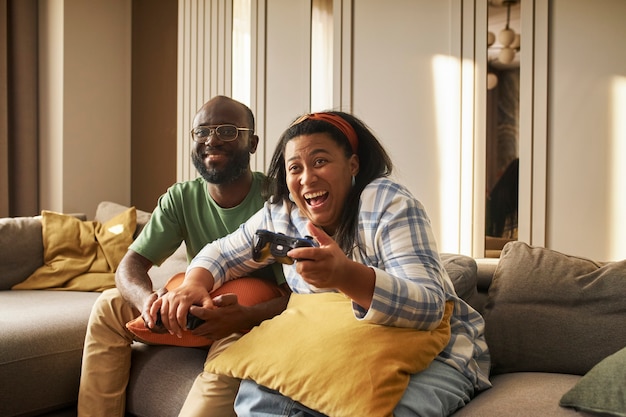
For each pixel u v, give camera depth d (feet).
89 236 9.79
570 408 4.03
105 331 5.43
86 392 5.37
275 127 10.96
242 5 11.34
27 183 13.29
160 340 5.24
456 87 9.21
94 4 13.57
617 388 3.81
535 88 8.66
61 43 13.05
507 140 8.96
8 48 13.06
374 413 3.68
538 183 8.68
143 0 13.99
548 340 5.21
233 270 5.16
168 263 9.22
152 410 5.38
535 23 8.63
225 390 4.51
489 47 8.96
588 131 8.38
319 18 10.44
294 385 3.95
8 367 5.79
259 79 11.10
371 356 3.89
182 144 12.42
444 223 9.43
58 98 13.15
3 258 9.04
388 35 9.81
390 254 4.11
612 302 5.14
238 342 4.48
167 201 6.01
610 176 8.23
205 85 11.96
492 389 4.67
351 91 10.16
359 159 4.62
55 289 9.12
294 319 4.34
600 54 8.27
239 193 5.90
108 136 13.97
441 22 9.34
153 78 13.84
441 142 9.39
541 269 5.56
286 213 4.89
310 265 3.55
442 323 4.33
